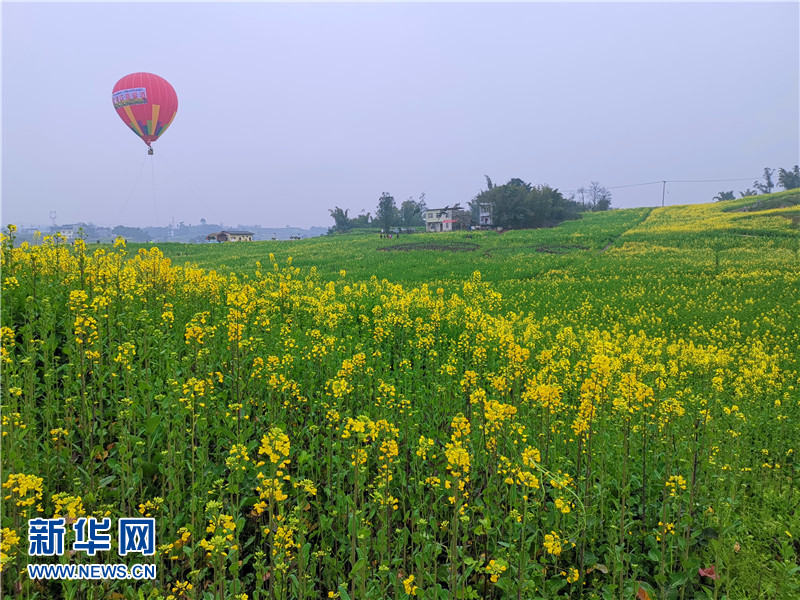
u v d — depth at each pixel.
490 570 4.10
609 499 5.67
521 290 33.81
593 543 5.18
